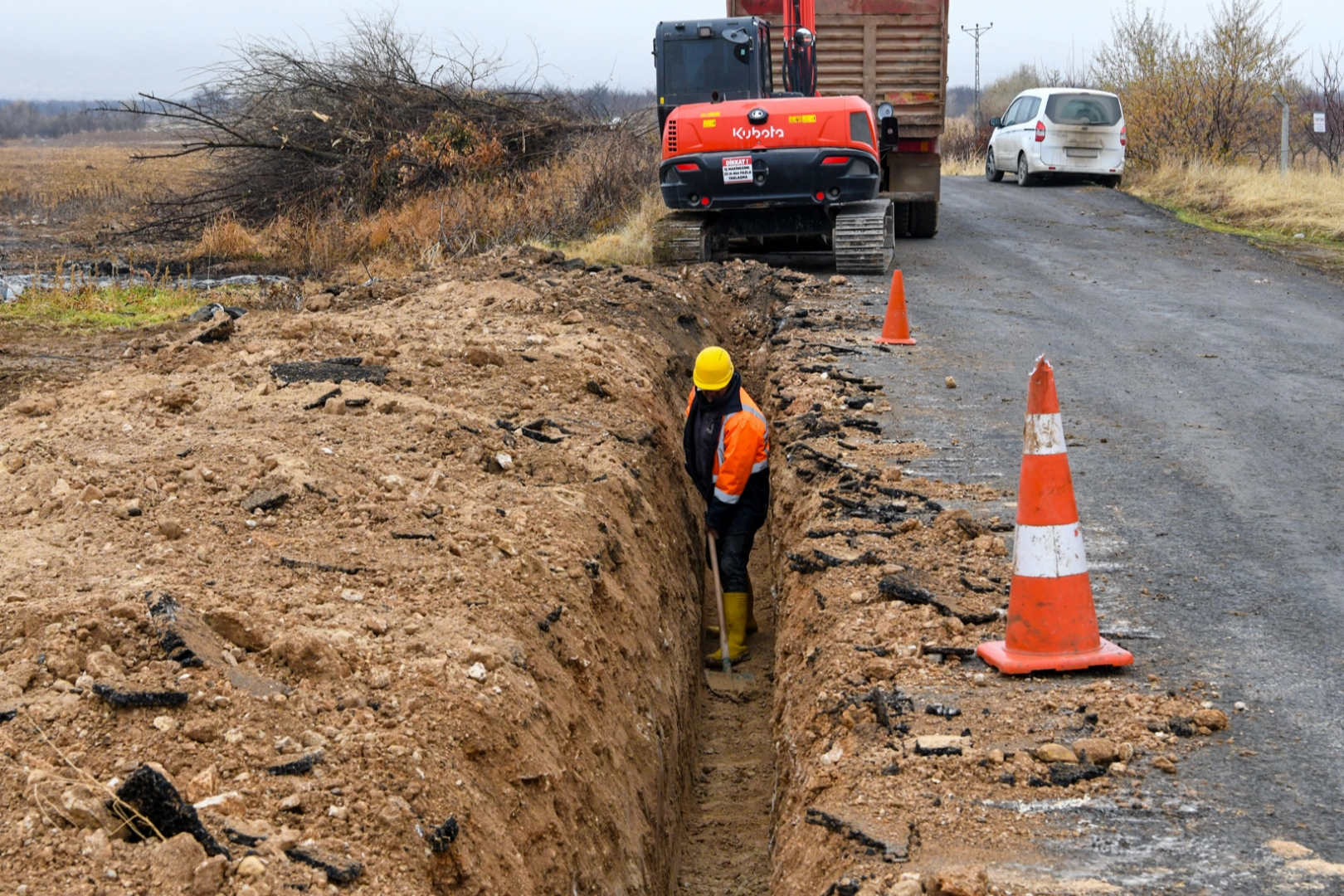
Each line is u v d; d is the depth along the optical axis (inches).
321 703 124.7
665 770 193.9
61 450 195.6
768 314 437.4
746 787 220.7
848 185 473.7
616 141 744.3
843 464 243.0
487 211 622.8
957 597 174.4
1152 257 565.3
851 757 138.9
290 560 158.4
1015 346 366.9
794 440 268.8
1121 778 128.1
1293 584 182.5
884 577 181.3
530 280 410.3
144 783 99.5
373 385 253.3
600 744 163.5
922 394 305.1
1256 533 205.3
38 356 336.2
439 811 116.0
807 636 184.5
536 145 792.3
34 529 161.9
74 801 99.9
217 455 195.6
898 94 602.5
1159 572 188.9
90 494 173.2
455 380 266.8
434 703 129.2
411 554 167.3
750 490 268.7
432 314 343.3
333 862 102.0
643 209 620.7
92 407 226.7
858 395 303.1
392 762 117.9
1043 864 113.3
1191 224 679.7
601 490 217.3
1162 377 325.7
